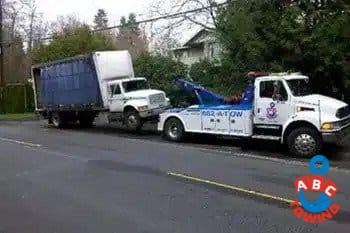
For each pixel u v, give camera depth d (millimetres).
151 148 18000
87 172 13375
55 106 28156
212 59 28297
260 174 12562
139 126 23078
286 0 21359
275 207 9297
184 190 10898
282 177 12141
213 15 29094
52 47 41438
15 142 21250
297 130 15633
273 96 16484
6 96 44938
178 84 21203
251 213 8914
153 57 30359
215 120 18375
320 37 19328
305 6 20750
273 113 16531
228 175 12461
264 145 18281
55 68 27781
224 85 24594
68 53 40844
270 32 20578
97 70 24672
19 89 44500
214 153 16547
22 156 16844
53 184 11953
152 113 22938
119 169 13688
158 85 28969
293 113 16031
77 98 26297
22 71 62781
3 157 16781
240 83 23516
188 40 36719
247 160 14984
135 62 30406
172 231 7969
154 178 12289
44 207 9758
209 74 26453
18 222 8758
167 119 20125
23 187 11750
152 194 10578
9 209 9703
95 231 8070
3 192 11273
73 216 9023
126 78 24984
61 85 27453
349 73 19703
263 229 7984
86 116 27703
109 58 25047
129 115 23359
